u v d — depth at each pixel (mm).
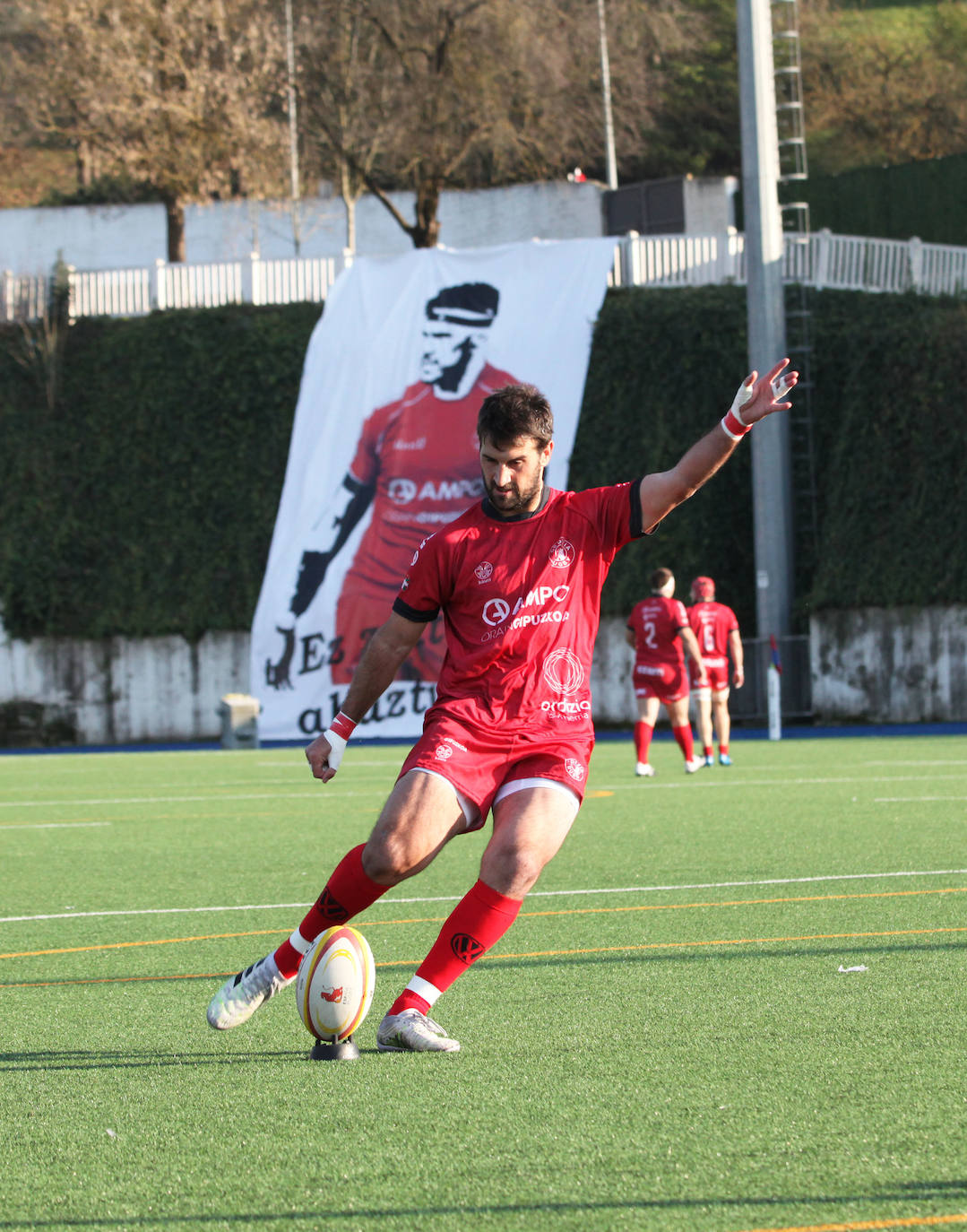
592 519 14602
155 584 101312
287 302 106188
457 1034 15445
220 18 126812
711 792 46250
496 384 92188
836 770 54438
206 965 20000
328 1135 11859
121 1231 9812
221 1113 12625
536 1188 10406
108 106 123562
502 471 14172
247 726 87000
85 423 104750
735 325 97875
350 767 64438
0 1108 12992
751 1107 12398
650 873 27984
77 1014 16953
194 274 107438
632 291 100438
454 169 140750
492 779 14281
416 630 14742
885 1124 11820
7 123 163125
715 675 58719
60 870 30828
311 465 93312
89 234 151375
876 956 19344
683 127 183375
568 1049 14656
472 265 95312
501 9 131250
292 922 23641
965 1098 12570
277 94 135375
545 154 141000
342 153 136500
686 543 96688
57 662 101875
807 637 92750
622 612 95500
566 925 22281
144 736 101000
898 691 92625
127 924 23625
